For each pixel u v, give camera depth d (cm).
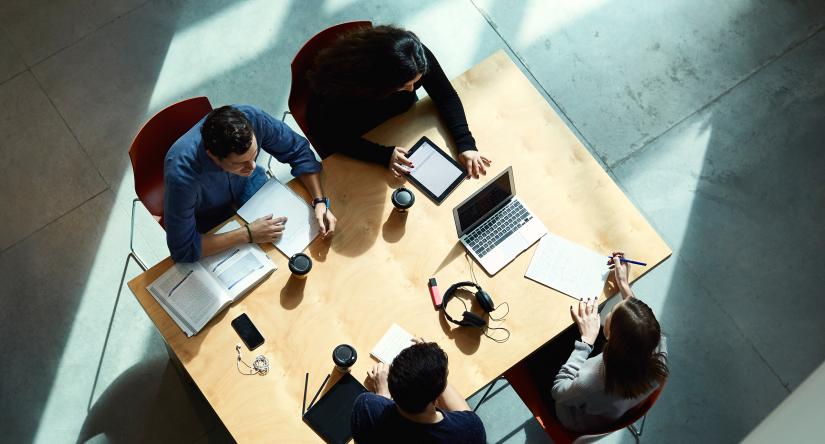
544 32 414
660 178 385
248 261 261
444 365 210
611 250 270
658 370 230
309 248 266
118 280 348
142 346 338
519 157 284
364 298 259
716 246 371
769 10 422
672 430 334
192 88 388
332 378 247
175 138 292
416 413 212
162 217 300
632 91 403
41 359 332
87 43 394
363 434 224
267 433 239
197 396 331
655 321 228
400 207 269
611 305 296
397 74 256
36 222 356
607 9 420
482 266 265
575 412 261
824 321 358
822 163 391
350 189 277
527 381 283
